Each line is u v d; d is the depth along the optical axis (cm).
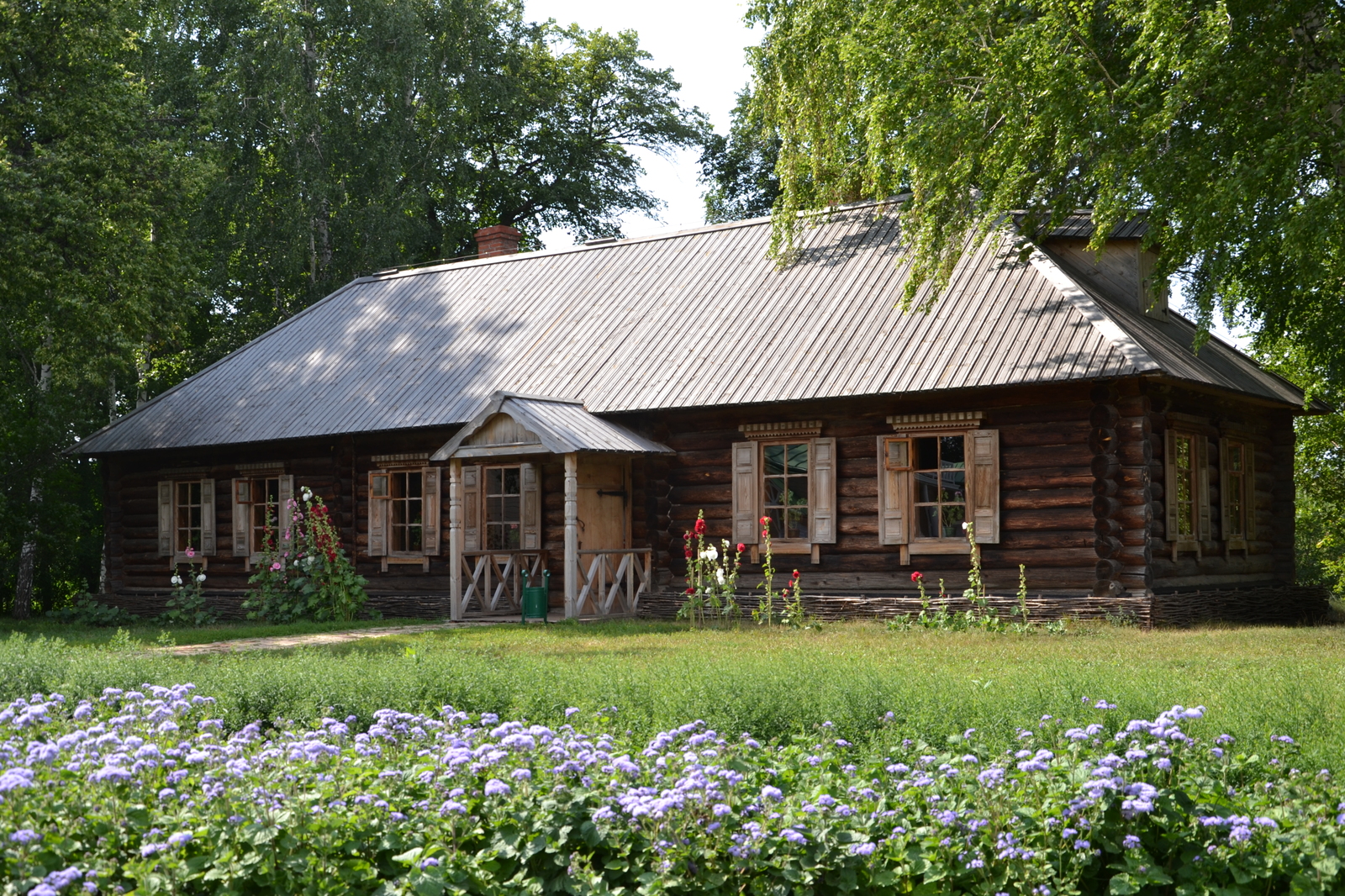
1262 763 614
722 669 895
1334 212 1240
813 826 516
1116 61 1441
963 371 1642
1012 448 1666
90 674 890
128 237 2177
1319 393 2312
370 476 2142
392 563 2138
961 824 513
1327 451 2652
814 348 1825
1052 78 1351
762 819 513
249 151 3278
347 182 3409
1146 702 735
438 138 3372
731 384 1814
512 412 1766
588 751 592
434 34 3475
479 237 2792
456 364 2150
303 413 2175
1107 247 1902
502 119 3816
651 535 1927
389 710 684
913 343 1742
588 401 1906
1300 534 3100
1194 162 1309
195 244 2536
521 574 1933
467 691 838
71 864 484
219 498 2316
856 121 1825
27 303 2183
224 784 530
